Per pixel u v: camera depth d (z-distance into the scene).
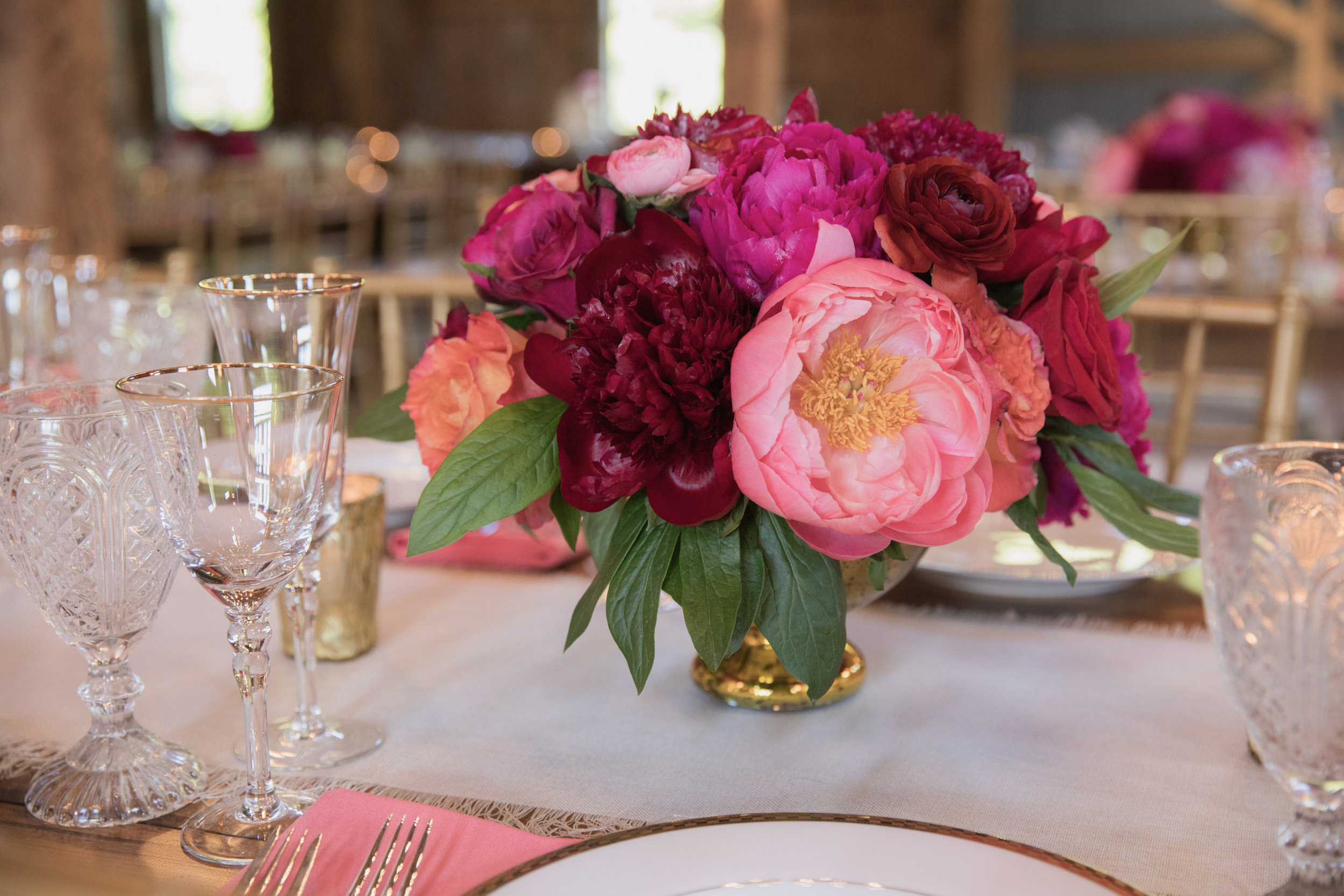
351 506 0.77
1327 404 2.74
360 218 5.00
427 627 0.85
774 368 0.54
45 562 0.61
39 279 1.01
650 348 0.56
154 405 0.53
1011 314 0.65
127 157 4.63
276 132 8.49
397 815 0.54
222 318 0.70
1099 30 7.42
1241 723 0.70
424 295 1.60
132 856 0.57
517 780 0.64
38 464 0.59
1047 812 0.60
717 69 8.69
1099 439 0.68
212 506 0.55
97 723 0.65
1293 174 3.00
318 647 0.79
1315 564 0.44
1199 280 2.76
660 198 0.63
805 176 0.59
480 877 0.50
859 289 0.55
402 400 0.77
